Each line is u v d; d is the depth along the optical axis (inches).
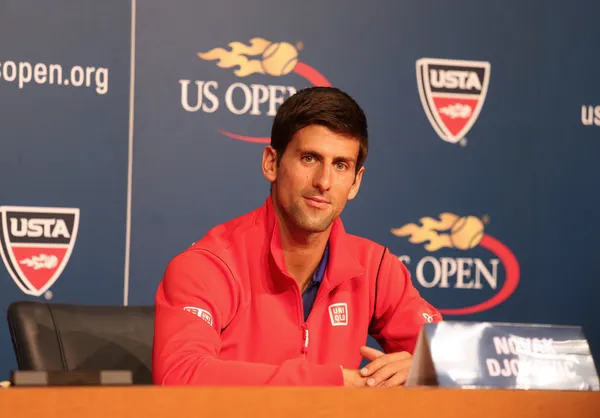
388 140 473.7
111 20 449.4
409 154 475.8
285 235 267.7
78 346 288.5
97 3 448.5
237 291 265.9
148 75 452.4
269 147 268.1
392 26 475.5
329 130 251.3
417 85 477.4
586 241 489.4
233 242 272.8
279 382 211.8
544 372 187.0
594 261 489.1
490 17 484.1
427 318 293.3
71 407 149.1
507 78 485.7
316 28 468.1
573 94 488.1
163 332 246.1
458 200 480.1
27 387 153.0
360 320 284.5
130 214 450.3
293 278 267.1
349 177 256.4
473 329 186.5
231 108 460.1
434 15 479.2
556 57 489.4
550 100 488.7
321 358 275.7
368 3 473.1
